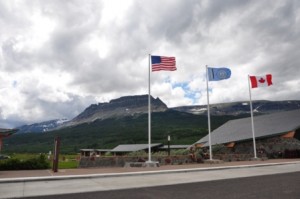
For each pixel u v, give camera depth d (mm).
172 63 19438
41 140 189000
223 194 8453
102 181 11734
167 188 9836
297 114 32781
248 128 34125
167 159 21266
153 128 171750
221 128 40219
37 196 8453
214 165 19078
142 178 12719
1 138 16703
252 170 16172
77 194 8750
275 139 29000
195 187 9992
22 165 17000
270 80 25266
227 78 21797
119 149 59812
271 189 9125
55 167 14781
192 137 112750
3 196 8469
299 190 8836
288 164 20062
